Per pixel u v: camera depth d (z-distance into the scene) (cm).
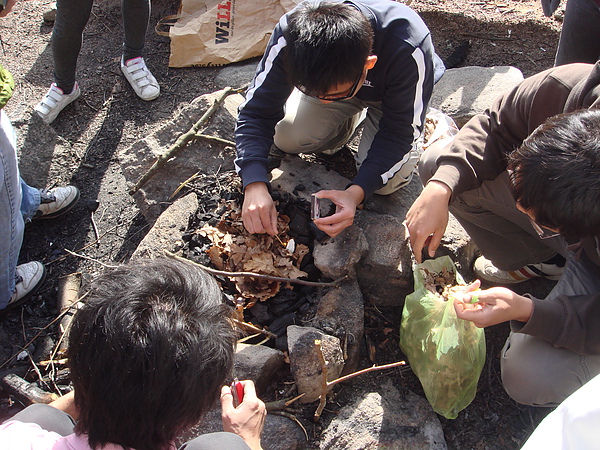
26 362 239
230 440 126
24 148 311
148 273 119
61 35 310
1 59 388
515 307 177
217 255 229
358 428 204
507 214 218
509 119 205
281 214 245
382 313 248
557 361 185
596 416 109
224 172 279
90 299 116
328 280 233
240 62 380
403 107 223
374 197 274
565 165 140
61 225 301
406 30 211
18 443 121
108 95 365
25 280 259
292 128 262
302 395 204
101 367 106
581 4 255
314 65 182
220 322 119
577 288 193
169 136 293
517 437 218
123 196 314
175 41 373
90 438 114
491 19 393
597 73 169
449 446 214
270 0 375
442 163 213
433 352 203
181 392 108
